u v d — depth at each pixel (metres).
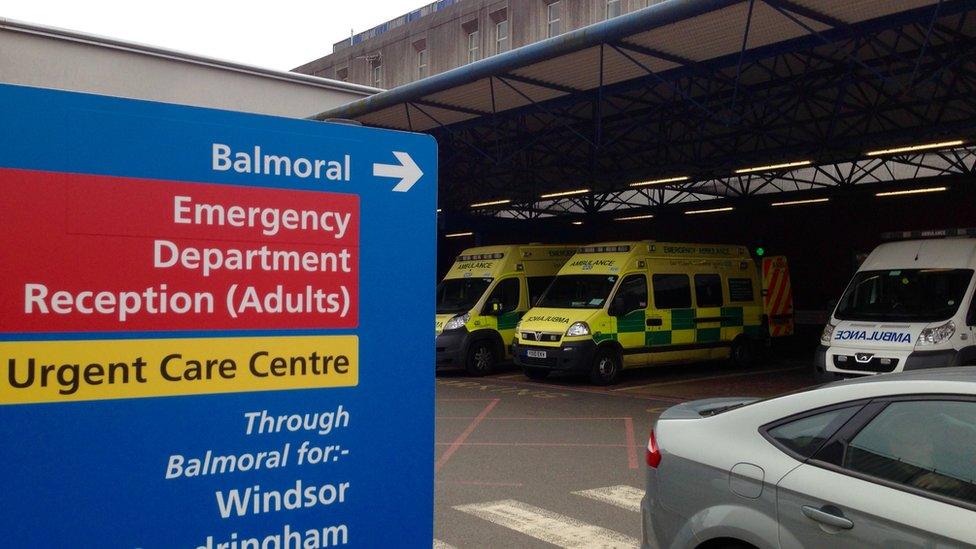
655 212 30.00
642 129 22.22
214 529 2.06
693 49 14.38
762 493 3.73
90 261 1.91
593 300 16.25
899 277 12.82
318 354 2.21
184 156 2.04
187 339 2.03
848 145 17.70
